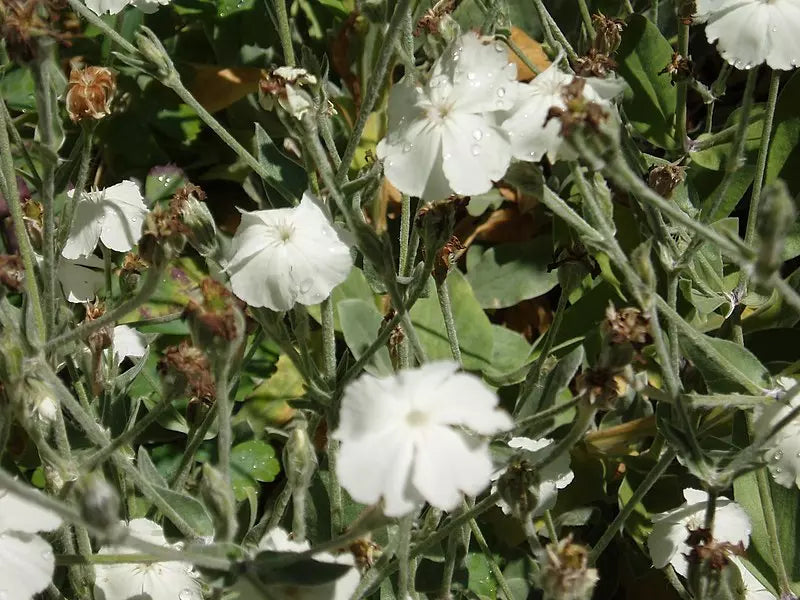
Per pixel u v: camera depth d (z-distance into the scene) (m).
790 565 0.27
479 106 0.22
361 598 0.23
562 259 0.27
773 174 0.33
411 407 0.19
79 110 0.25
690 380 0.30
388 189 0.36
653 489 0.30
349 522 0.27
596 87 0.23
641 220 0.30
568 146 0.21
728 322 0.30
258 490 0.30
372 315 0.28
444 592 0.26
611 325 0.21
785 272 0.35
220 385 0.20
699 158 0.33
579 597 0.20
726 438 0.29
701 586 0.23
